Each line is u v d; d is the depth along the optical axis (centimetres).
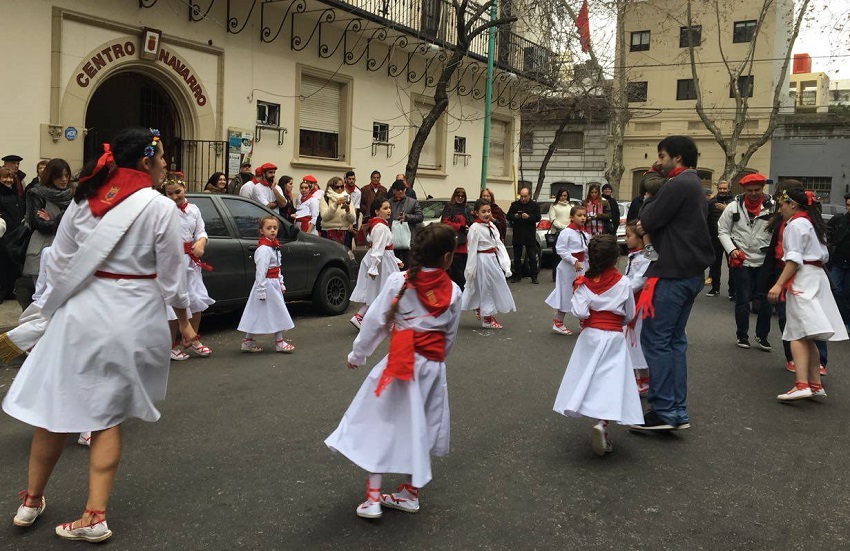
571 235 883
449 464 451
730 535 364
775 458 477
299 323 922
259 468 435
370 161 1709
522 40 2172
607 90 2819
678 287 509
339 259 985
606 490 416
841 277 895
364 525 364
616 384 462
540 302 1162
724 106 3581
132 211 340
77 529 338
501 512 383
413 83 1836
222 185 1104
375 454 361
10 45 1027
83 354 332
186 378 646
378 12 1595
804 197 613
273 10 1420
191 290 711
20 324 395
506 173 2339
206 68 1305
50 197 705
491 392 619
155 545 339
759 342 821
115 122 1309
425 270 373
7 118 1030
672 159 523
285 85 1464
